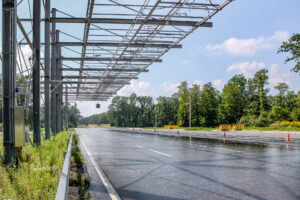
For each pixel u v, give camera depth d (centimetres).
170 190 678
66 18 1864
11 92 793
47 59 1727
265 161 1144
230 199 591
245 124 8244
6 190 450
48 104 1703
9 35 788
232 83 10612
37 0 1270
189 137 3409
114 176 867
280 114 7950
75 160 1163
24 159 823
